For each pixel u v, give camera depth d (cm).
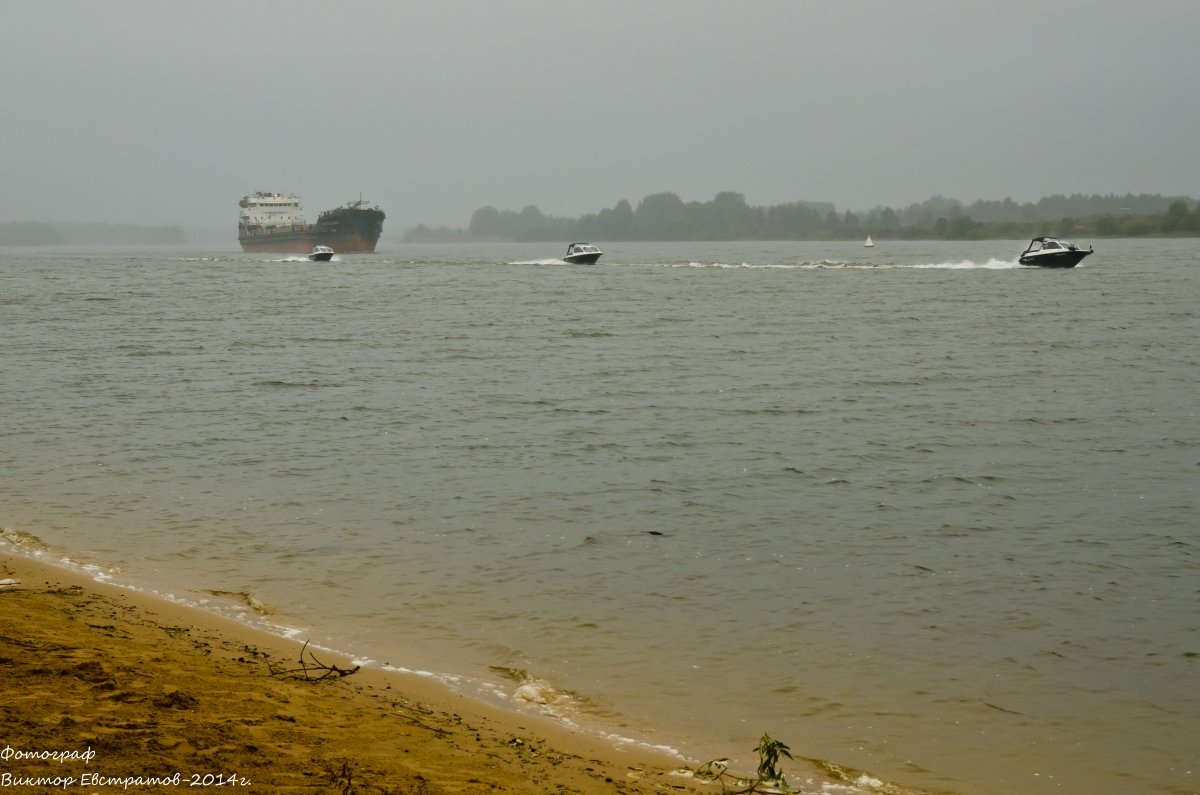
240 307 6994
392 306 7156
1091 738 1123
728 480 2308
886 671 1292
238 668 1138
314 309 6888
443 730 1024
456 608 1487
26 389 3444
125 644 1150
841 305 7256
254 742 904
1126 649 1377
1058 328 5697
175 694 988
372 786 845
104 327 5578
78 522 1880
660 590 1581
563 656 1316
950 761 1066
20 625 1173
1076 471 2419
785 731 1124
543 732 1080
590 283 9731
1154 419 3069
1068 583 1642
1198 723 1163
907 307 7056
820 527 1952
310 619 1416
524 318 6309
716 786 969
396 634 1376
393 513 1995
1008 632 1433
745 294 8306
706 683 1245
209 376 3791
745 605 1522
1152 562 1753
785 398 3434
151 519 1914
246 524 1895
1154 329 5597
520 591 1566
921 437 2805
